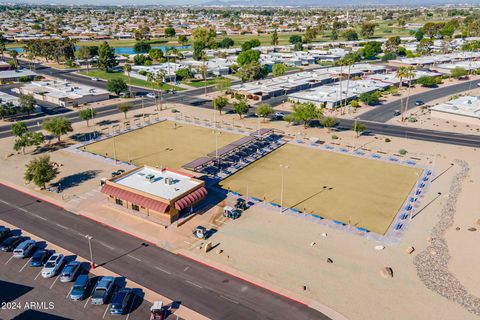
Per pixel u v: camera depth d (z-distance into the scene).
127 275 58.00
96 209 77.44
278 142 115.75
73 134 121.75
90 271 58.81
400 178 91.88
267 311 51.16
